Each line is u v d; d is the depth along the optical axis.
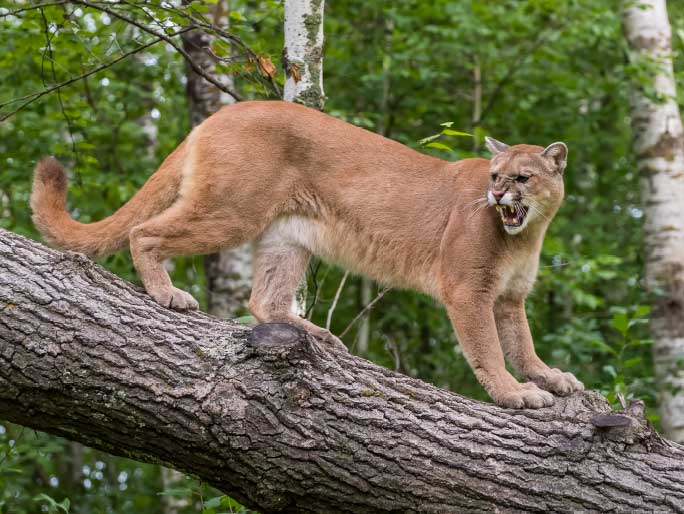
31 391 4.14
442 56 11.62
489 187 5.50
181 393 4.12
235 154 5.46
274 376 4.21
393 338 10.12
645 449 4.31
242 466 4.14
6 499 8.92
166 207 5.58
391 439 4.18
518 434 4.30
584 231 12.13
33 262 4.42
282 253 5.77
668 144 9.67
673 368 9.01
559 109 12.25
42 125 10.18
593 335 8.96
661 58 9.91
